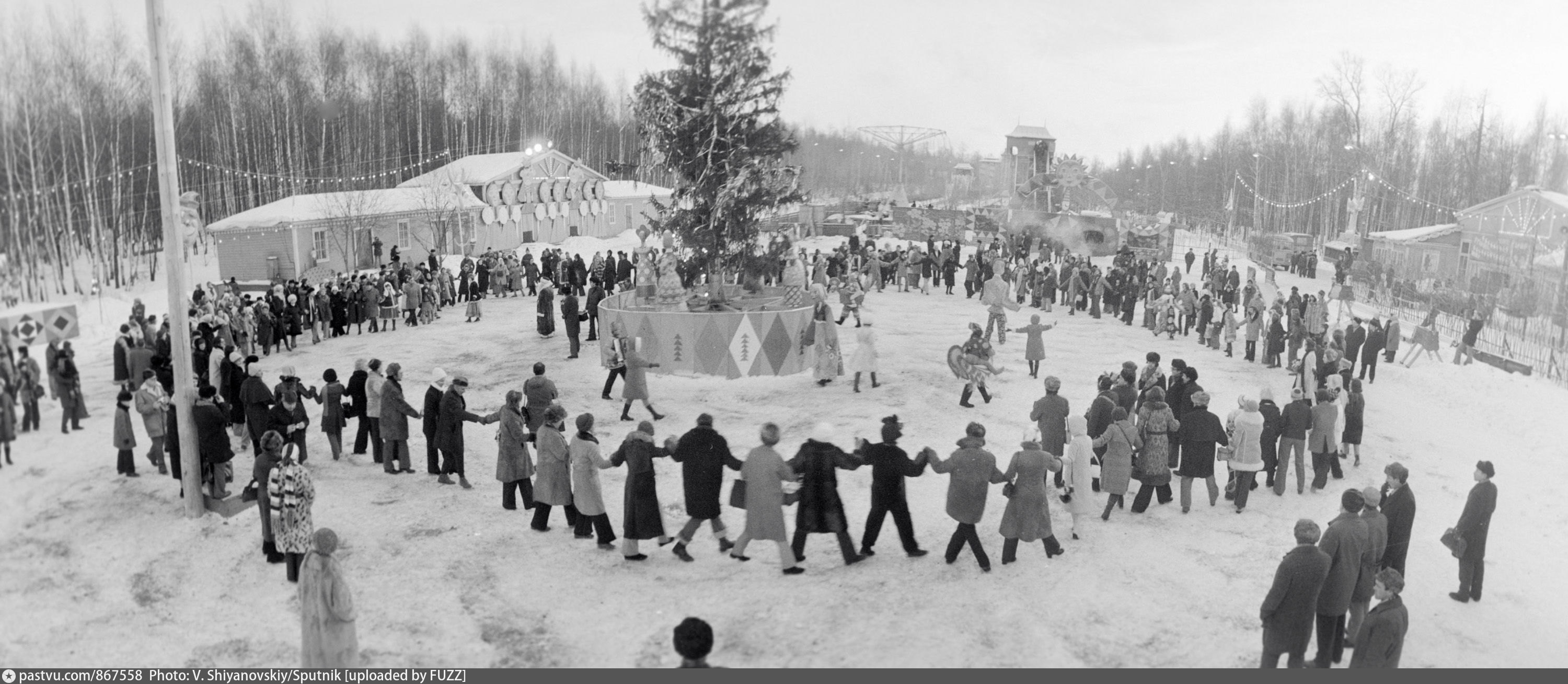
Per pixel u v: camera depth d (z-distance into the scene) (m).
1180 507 11.97
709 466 9.84
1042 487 9.80
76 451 9.98
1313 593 7.39
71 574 8.91
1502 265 29.95
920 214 56.12
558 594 9.09
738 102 19.25
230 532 10.38
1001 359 21.44
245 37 21.00
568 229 44.00
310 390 13.12
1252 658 8.09
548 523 10.90
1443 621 9.19
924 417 15.80
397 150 26.23
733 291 22.61
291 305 21.75
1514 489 13.84
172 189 10.14
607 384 16.73
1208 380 20.25
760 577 9.49
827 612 8.70
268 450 9.49
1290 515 11.79
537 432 10.90
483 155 39.84
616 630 8.38
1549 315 26.44
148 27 10.09
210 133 21.22
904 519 9.95
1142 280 30.19
